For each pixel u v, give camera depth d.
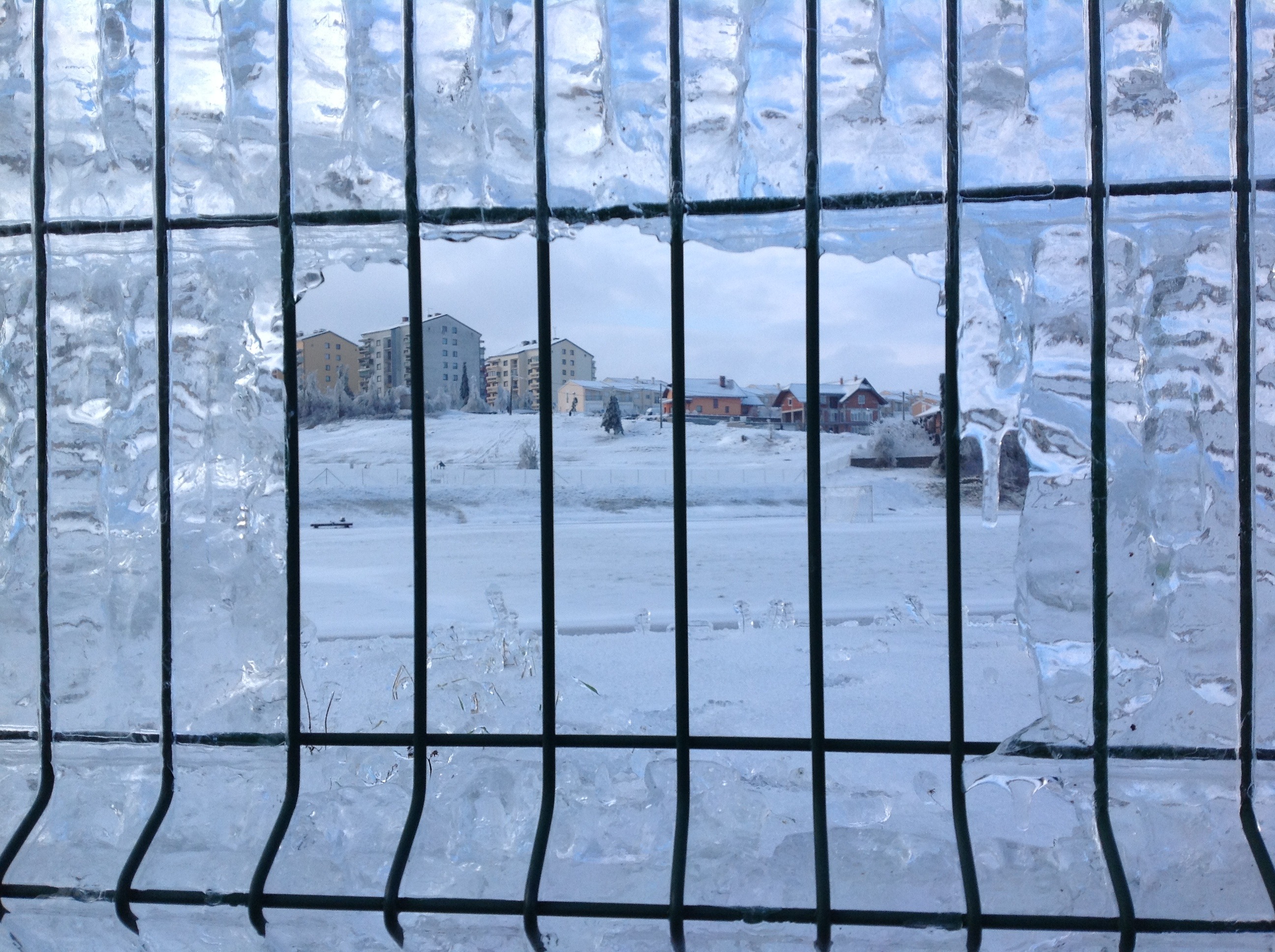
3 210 1.64
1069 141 1.43
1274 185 1.36
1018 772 1.46
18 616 1.68
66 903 1.50
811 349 1.38
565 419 53.75
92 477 1.65
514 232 1.51
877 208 1.41
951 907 1.37
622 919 1.44
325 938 1.46
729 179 1.48
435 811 1.58
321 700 4.83
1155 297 1.44
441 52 1.53
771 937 1.39
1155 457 1.46
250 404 1.63
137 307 1.63
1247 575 1.35
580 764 1.84
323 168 1.54
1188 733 1.44
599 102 1.49
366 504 29.00
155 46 1.48
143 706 1.64
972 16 1.46
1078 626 1.46
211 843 1.55
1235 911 1.31
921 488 30.00
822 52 1.47
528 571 13.13
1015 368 1.48
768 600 9.94
